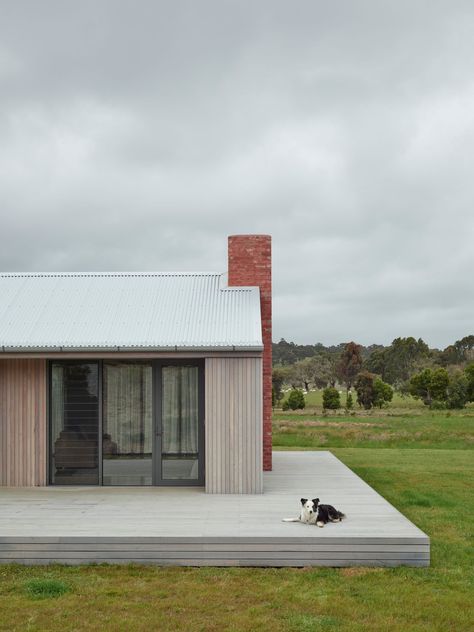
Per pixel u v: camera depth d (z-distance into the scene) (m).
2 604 6.18
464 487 13.88
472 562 7.71
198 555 7.40
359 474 15.62
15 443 11.08
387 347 76.00
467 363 71.12
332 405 43.47
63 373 11.23
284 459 15.05
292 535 7.44
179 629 5.57
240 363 10.42
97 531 7.68
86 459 11.19
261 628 5.59
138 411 11.23
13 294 12.42
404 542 7.38
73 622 5.73
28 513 8.80
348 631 5.54
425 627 5.64
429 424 32.22
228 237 13.30
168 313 11.63
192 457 11.18
